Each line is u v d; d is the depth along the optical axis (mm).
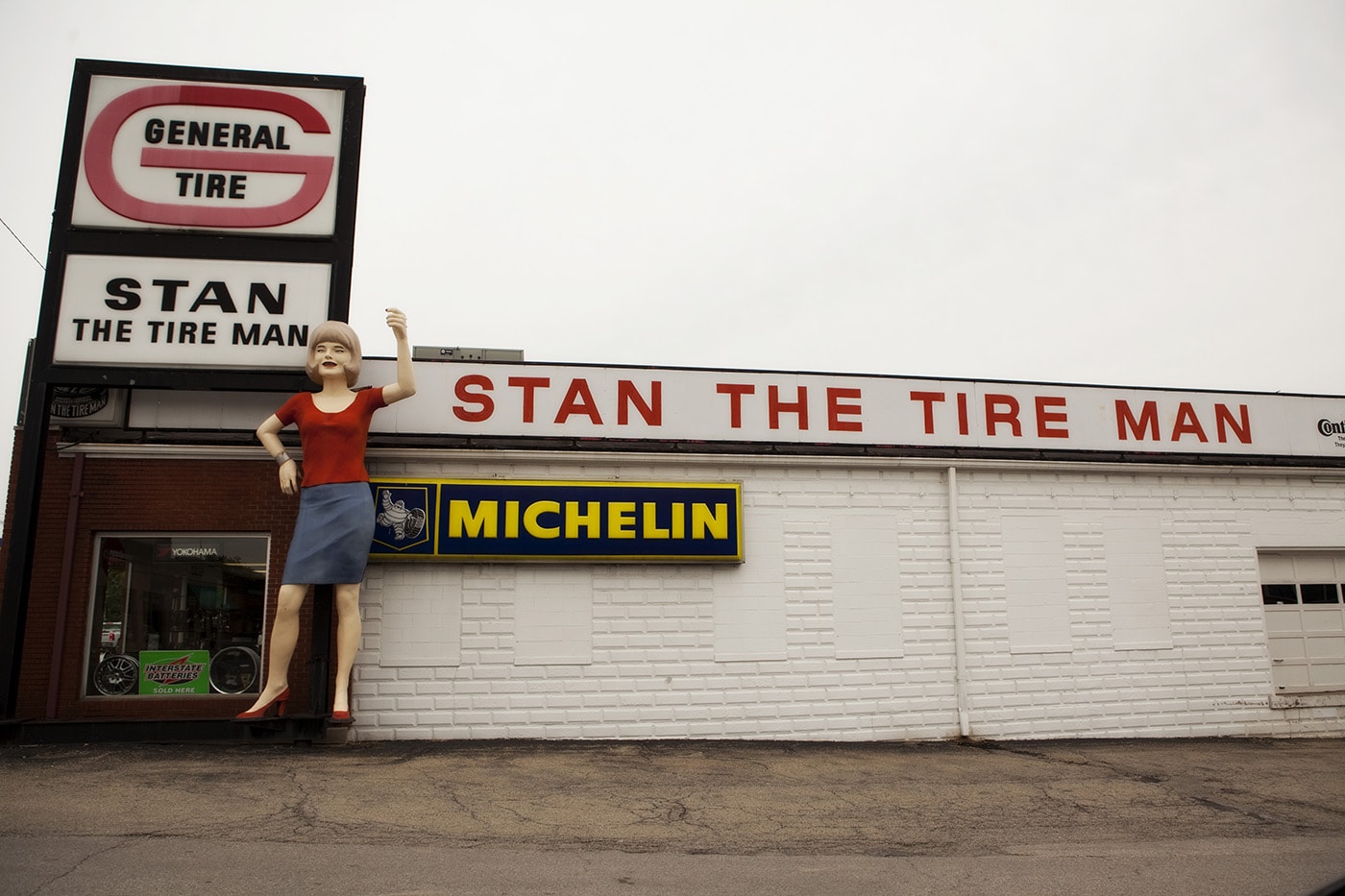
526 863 6152
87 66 11383
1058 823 7730
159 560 11078
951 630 12242
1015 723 12180
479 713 11109
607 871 6047
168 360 10859
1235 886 5996
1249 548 13305
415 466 11484
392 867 5941
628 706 11398
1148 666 12688
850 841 7000
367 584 11172
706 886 5793
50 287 10820
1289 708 12961
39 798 7352
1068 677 12430
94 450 11023
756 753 10750
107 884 5379
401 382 10602
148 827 6613
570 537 11469
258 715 10086
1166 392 13391
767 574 11945
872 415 12523
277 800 7559
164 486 11062
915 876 6117
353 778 8555
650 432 11992
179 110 11422
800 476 12250
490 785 8555
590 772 9336
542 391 11859
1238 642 13008
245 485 11164
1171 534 13102
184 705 10766
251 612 11062
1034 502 12797
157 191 11195
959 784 9281
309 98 11633
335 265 11250
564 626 11438
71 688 10578
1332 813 8273
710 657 11641
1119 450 13070
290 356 11016
